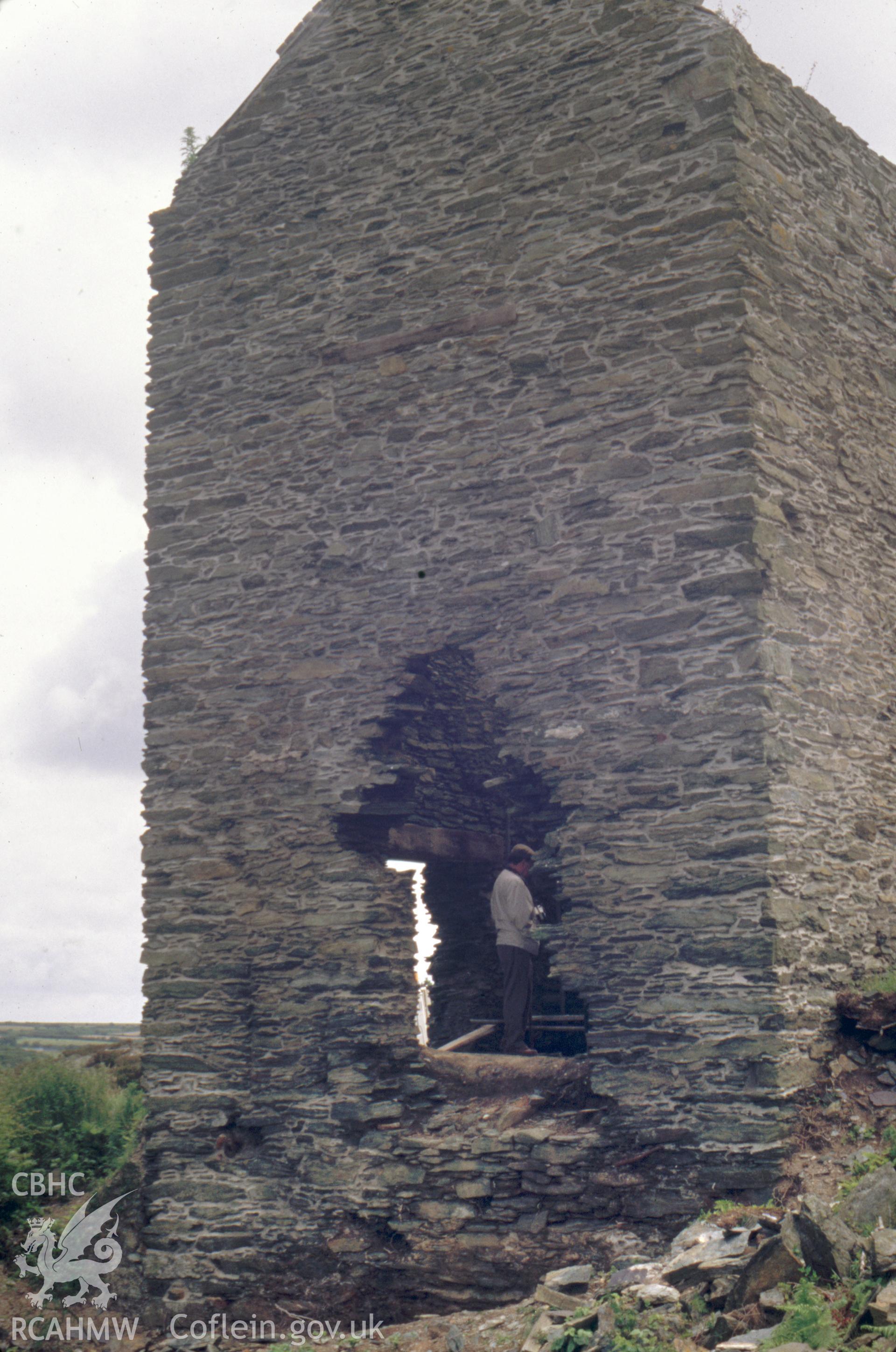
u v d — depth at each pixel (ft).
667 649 30.12
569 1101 30.58
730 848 28.53
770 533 29.96
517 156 34.32
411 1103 32.14
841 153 36.17
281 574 35.99
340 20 38.34
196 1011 34.58
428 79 36.27
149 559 38.04
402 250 35.68
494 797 45.01
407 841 38.52
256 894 34.68
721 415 30.32
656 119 32.40
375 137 36.81
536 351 33.09
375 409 35.32
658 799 29.63
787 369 31.76
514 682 32.04
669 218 31.78
